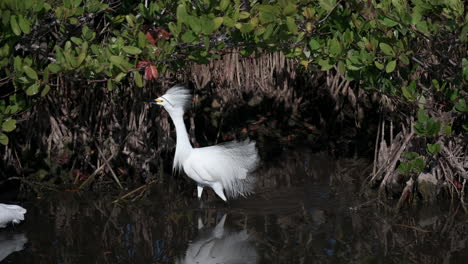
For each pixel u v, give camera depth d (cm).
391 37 644
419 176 867
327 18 678
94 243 713
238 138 1223
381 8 623
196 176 877
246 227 763
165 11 695
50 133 1025
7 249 690
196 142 1136
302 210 827
